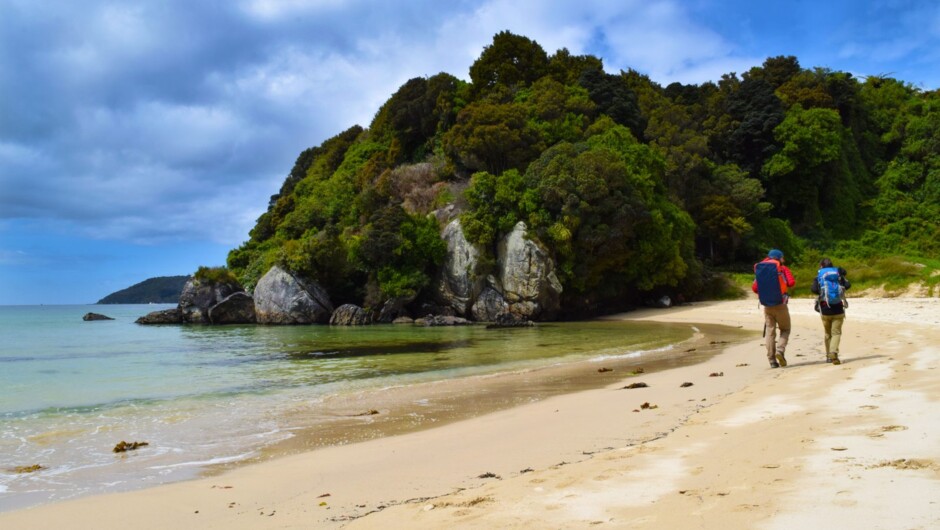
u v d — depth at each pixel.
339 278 51.31
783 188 67.31
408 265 48.56
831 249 63.56
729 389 10.88
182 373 17.59
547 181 45.84
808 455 5.25
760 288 13.25
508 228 46.31
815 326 26.30
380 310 48.09
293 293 49.62
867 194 72.44
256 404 11.93
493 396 12.33
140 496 5.87
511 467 6.30
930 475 4.31
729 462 5.36
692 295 54.47
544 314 45.94
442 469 6.44
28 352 26.14
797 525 3.58
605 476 5.29
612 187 46.06
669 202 54.88
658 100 73.25
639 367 16.20
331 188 69.94
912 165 71.56
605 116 58.94
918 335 17.58
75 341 33.41
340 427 9.55
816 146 65.44
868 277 49.69
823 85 75.38
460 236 47.78
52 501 5.88
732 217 59.22
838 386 9.27
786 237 62.66
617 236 45.38
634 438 7.36
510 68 66.31
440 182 58.00
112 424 10.02
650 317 45.09
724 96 76.19
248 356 23.02
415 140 71.56
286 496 5.69
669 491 4.64
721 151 70.56
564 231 44.41
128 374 17.47
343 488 5.87
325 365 19.36
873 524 3.47
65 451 8.15
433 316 46.28
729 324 35.16
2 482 6.62
